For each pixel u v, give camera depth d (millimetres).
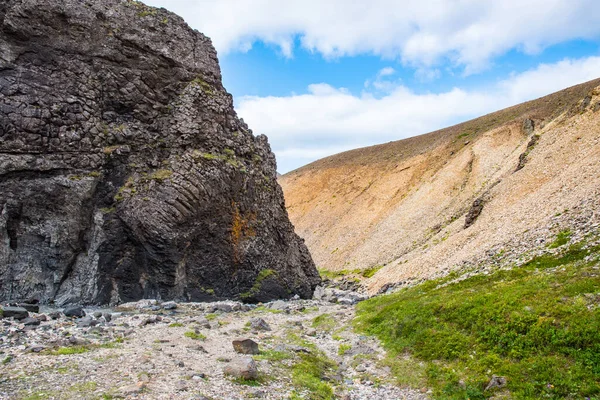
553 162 45438
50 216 31812
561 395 13086
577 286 17562
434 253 47094
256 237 43719
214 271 39094
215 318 28094
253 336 22750
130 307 31391
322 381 16438
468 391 14508
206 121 40500
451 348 17766
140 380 13375
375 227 91000
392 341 21141
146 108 37625
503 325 17188
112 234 33969
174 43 40375
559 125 57188
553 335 15367
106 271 33719
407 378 16734
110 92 35812
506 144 90062
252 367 14992
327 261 90938
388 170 123250
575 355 14312
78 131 33375
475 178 80625
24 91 31469
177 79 40219
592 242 22438
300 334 24656
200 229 37906
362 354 20266
